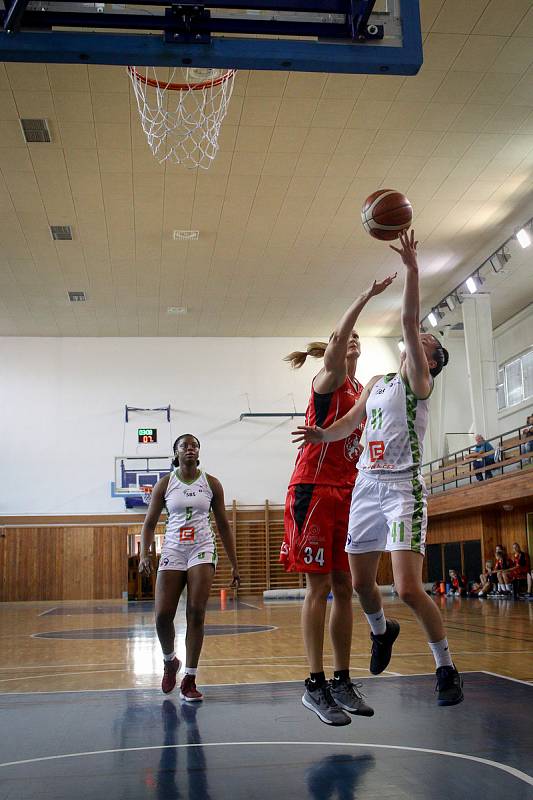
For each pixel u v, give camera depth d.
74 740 3.79
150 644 9.23
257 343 25.58
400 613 14.12
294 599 22.42
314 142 13.83
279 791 2.84
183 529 5.24
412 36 4.09
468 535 21.80
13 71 11.67
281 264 19.33
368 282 20.56
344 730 3.84
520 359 22.83
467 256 18.92
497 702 4.49
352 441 4.16
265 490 24.92
